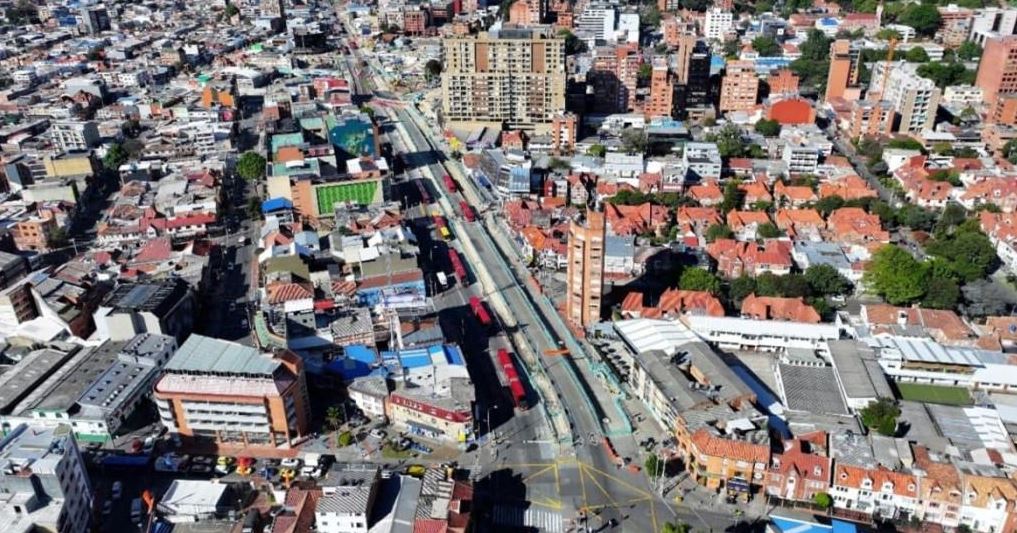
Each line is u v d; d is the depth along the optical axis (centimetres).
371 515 19188
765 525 19550
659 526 19712
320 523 18788
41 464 18500
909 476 19375
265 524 19938
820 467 19875
